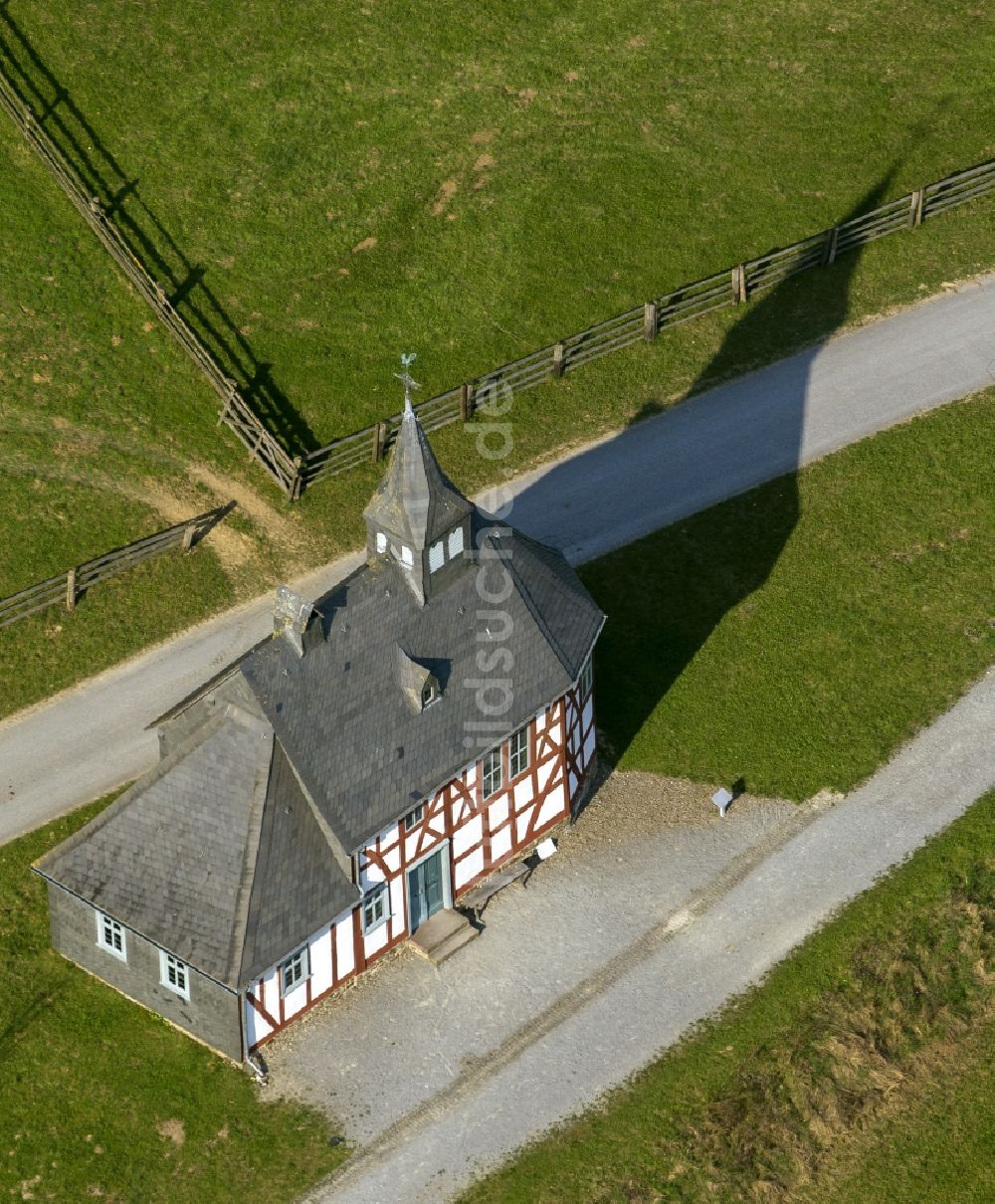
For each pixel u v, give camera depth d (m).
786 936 48.75
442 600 47.25
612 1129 45.47
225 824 45.19
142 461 60.38
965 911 48.91
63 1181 45.25
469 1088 46.34
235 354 63.06
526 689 48.06
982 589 56.19
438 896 49.41
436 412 61.12
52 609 56.69
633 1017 47.47
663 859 50.78
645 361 63.03
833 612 55.94
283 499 59.62
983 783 51.62
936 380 61.97
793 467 59.91
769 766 52.56
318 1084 46.50
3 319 63.47
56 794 52.56
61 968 48.75
